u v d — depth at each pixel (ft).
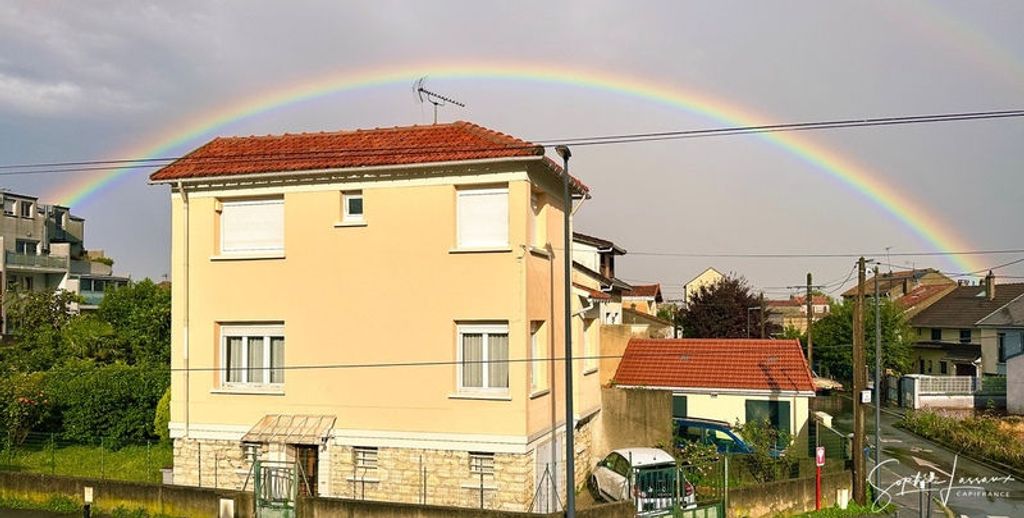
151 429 89.10
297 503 60.03
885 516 71.67
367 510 58.29
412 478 63.82
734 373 100.12
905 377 161.99
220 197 69.36
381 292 65.26
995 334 173.27
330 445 65.62
